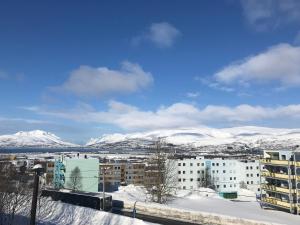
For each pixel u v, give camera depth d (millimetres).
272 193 104375
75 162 134500
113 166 189500
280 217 87812
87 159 135625
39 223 55188
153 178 112000
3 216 48688
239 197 140375
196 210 87812
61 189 99688
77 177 133125
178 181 166750
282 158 101500
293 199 94625
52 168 150500
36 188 28094
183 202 107438
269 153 107562
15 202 49594
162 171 111750
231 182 172875
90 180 134375
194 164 172125
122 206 98375
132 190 132500
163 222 82000
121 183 183000
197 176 171250
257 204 111875
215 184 171125
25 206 54312
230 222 78438
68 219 63156
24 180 56938
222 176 172500
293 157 96438
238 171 172750
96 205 85812
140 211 93750
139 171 195375
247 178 171750
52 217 62562
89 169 135375
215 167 172875
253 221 75312
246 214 88562
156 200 109750
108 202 87688
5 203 49375
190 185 170250
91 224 61312
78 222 62062
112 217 63812
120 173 189875
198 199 115500
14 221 49625
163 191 110062
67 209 67438
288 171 96375
